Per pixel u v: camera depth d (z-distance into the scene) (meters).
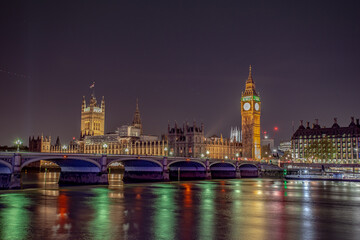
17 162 124.62
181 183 172.75
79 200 102.25
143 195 116.38
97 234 62.06
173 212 83.81
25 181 184.50
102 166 154.00
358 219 76.69
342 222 73.38
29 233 62.56
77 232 63.38
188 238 59.94
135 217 77.12
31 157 130.62
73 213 81.19
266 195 119.62
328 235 62.41
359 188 147.00
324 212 85.25
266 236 61.44
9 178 126.38
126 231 64.25
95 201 100.50
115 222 71.75
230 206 93.88
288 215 80.94
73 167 164.38
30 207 88.69
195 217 77.69
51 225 68.62
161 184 164.12
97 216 77.88
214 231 64.62
